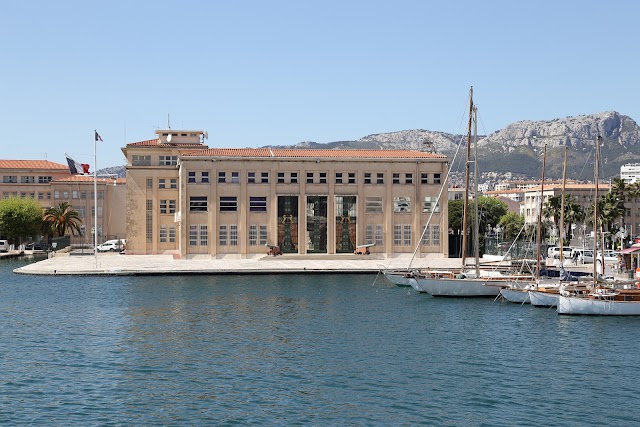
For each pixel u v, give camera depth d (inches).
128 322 2320.4
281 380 1582.2
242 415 1336.1
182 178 4675.2
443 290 2994.6
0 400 1423.5
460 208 7062.0
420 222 4837.6
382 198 4820.4
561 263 3193.9
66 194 7381.9
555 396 1472.7
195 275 3878.0
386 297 2987.2
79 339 2034.9
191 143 5762.8
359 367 1704.0
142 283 3474.4
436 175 4867.1
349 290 3228.3
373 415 1339.8
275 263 4382.4
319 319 2399.1
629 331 2188.7
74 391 1489.9
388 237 4810.5
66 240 6811.0
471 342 2012.8
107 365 1717.5
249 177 4729.3
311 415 1338.6
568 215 5792.3
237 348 1913.1
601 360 1795.0
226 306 2684.5
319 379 1590.8
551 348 1936.5
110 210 7436.0
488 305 2760.8
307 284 3469.5
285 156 4756.4
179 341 2006.6
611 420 1326.3
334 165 4788.4
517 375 1638.8
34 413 1342.3
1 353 1849.2
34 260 5748.0
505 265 3737.7
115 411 1358.3
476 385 1547.7
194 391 1492.4
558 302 2544.3
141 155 5521.7
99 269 3929.6
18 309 2600.9
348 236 4808.1
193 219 4692.4
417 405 1402.6
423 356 1827.0
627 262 3651.6
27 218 7057.1
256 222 4739.2
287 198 4756.4
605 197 5280.5
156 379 1588.3
